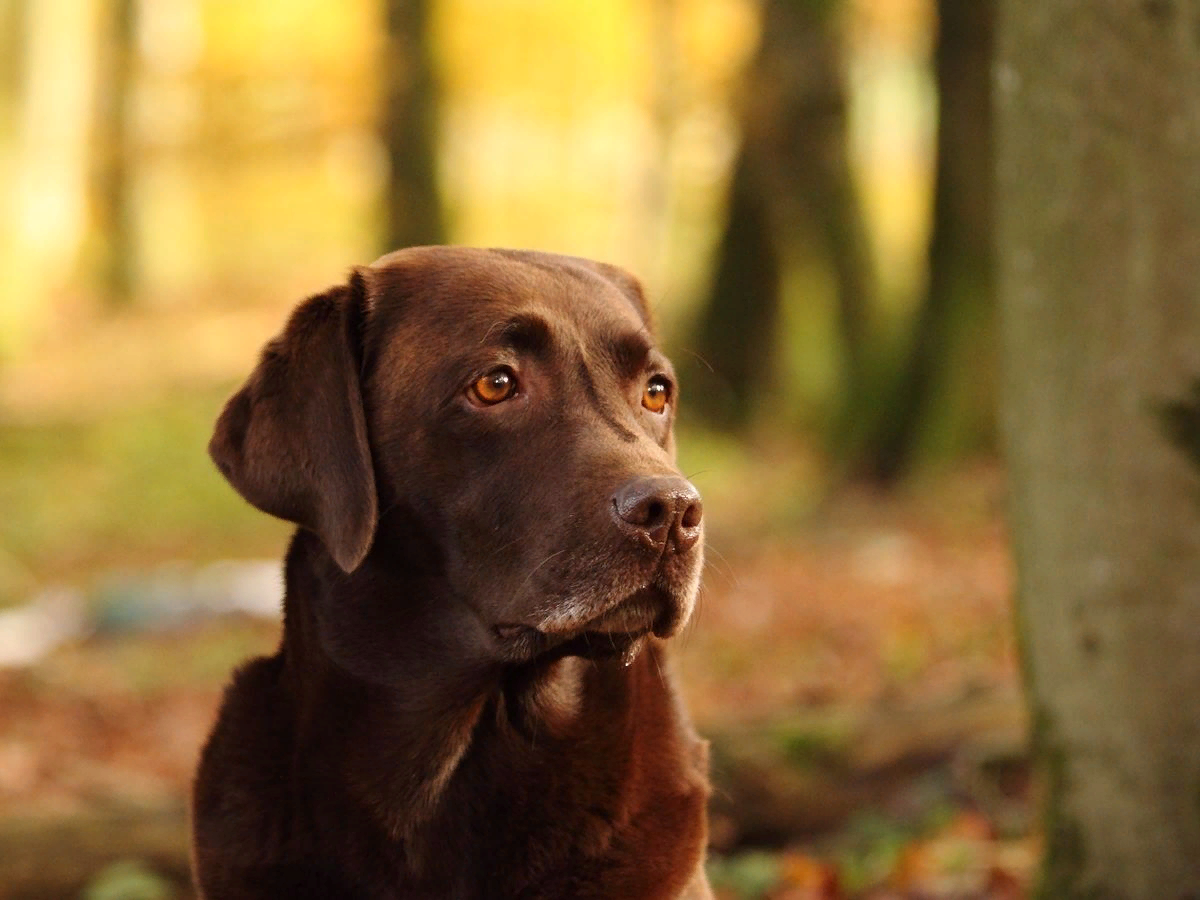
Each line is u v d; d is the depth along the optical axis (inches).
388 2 914.7
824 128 836.6
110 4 1250.0
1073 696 199.9
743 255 919.7
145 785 347.6
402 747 159.2
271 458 159.8
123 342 1143.6
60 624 561.0
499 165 1478.8
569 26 1179.3
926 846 253.6
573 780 159.6
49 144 1103.0
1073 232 193.0
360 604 160.1
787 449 889.5
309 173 1482.5
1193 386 188.2
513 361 158.4
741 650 455.2
